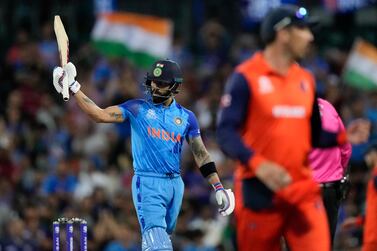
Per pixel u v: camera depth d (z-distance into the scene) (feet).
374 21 296.30
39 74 241.55
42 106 231.91
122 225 183.73
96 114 110.01
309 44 92.07
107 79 241.55
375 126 235.81
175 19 286.87
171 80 113.19
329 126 98.02
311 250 90.84
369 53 239.09
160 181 113.09
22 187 202.80
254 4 285.84
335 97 245.65
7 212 191.31
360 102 240.32
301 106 90.68
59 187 199.52
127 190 194.49
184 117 114.93
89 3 276.21
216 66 266.36
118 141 213.46
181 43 272.10
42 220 186.91
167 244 110.93
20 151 215.51
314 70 258.98
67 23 270.05
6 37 266.77
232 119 89.25
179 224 189.88
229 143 88.58
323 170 113.39
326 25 293.23
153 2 284.61
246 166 89.04
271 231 91.35
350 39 294.46
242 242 92.58
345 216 179.83
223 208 111.55
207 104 234.38
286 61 90.74
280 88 90.17
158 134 113.19
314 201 91.61
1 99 236.84
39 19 269.03
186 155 209.56
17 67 242.58
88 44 256.52
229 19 289.94
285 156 90.17
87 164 204.33
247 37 277.23
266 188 90.53
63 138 221.25
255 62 90.63
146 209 112.16
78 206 187.73
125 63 244.22
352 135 119.14
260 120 89.92
